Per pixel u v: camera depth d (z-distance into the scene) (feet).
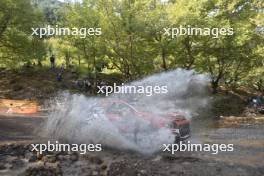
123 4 105.81
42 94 123.44
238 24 112.98
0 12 121.08
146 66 109.19
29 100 115.24
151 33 105.40
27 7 124.06
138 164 35.32
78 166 35.27
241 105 118.32
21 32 127.54
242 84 145.48
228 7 115.44
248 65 125.29
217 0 114.62
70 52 139.44
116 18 106.22
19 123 64.49
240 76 133.28
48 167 34.32
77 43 114.11
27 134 51.78
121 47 108.78
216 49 115.85
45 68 157.89
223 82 144.87
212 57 119.44
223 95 126.21
